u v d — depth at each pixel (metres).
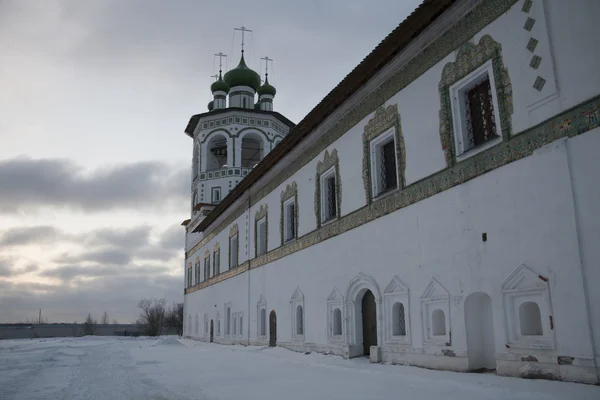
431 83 11.00
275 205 20.42
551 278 7.77
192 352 21.14
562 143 7.77
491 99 9.58
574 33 7.70
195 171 36.28
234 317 25.45
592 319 7.13
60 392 9.91
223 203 27.16
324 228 15.71
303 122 16.06
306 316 16.62
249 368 12.99
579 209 7.44
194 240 38.09
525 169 8.40
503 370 8.50
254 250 22.80
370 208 13.09
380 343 12.13
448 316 9.92
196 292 36.41
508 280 8.54
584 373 7.16
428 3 10.18
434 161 10.71
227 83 36.69
